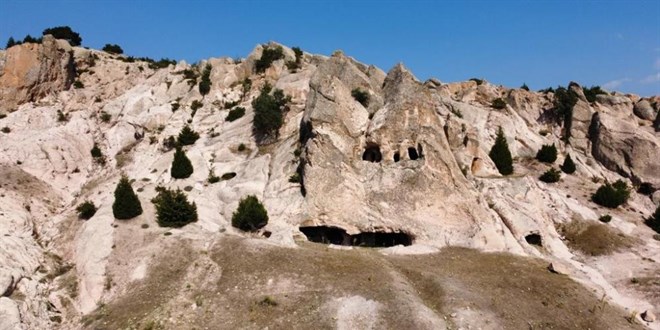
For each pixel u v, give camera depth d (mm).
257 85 80625
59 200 56938
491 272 40312
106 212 47125
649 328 34750
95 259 40312
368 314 31828
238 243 42375
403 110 54812
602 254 48594
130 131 72500
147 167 64062
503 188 53594
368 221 50125
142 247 41781
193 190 56062
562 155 72625
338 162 52156
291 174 55438
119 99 80500
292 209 51406
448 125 60906
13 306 32562
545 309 34281
